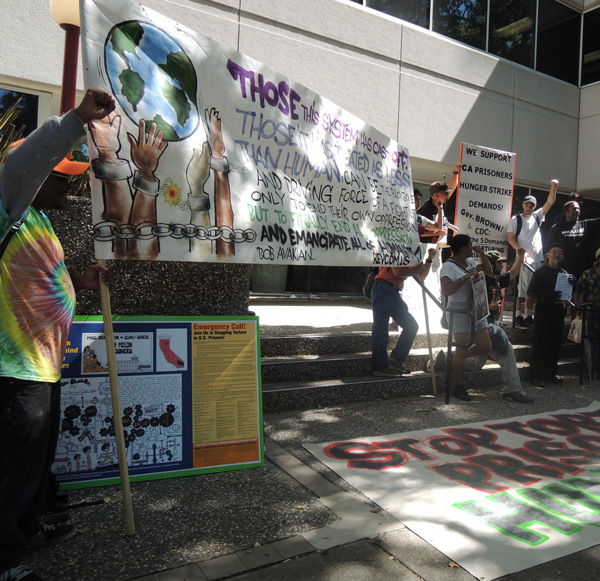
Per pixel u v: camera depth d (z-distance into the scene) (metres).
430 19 9.27
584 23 11.44
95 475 3.10
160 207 2.79
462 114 9.60
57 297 2.19
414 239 4.79
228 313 3.81
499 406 5.23
